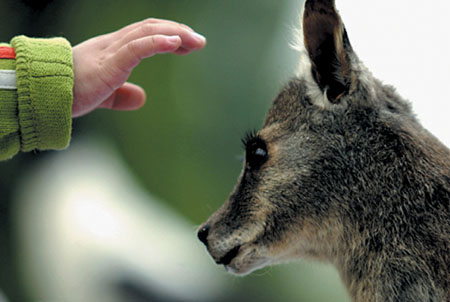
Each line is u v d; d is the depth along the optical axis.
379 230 3.40
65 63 3.43
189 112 5.77
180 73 5.88
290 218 3.43
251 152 3.45
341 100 3.42
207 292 4.18
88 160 5.35
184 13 6.02
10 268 4.54
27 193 5.02
